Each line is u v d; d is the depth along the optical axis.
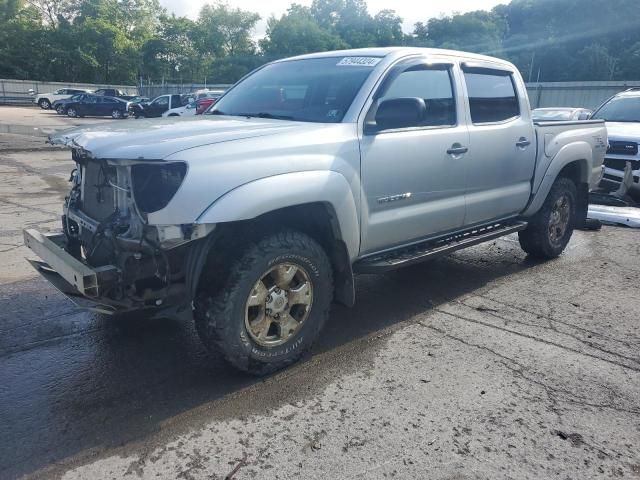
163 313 3.17
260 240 3.29
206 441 2.87
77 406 3.19
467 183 4.67
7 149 15.98
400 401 3.27
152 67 86.94
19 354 3.82
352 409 3.18
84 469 2.65
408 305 4.87
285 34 89.88
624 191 9.11
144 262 3.07
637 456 2.82
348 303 3.87
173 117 4.29
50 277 3.57
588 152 6.15
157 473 2.62
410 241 4.38
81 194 3.70
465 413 3.16
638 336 4.27
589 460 2.78
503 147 4.99
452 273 5.82
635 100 10.71
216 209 2.93
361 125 3.78
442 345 4.05
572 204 6.24
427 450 2.82
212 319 3.18
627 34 102.56
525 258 6.43
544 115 16.58
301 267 3.48
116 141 3.12
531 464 2.73
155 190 3.02
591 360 3.85
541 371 3.67
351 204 3.65
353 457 2.76
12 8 73.69
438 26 106.38
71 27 77.31
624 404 3.30
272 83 4.61
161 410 3.15
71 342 4.03
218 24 97.31
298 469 2.66
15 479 2.57
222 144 3.11
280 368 3.58
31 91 52.00
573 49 105.44
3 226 7.16
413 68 4.24
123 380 3.49
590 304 4.94
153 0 94.56
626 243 7.18
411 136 4.08
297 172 3.32
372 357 3.84
